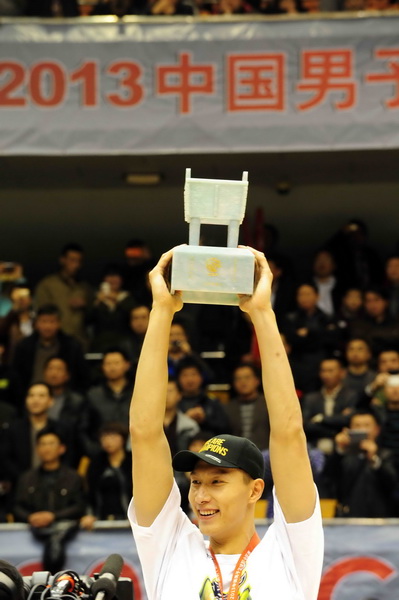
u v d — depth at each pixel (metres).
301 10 17.02
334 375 13.95
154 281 4.83
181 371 13.96
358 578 11.72
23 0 17.19
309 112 14.62
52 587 4.73
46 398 13.41
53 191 19.16
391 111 14.56
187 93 14.71
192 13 17.03
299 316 15.75
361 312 16.08
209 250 4.57
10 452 13.28
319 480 12.20
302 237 19.59
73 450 13.48
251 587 4.77
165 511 4.94
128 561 11.78
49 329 15.29
